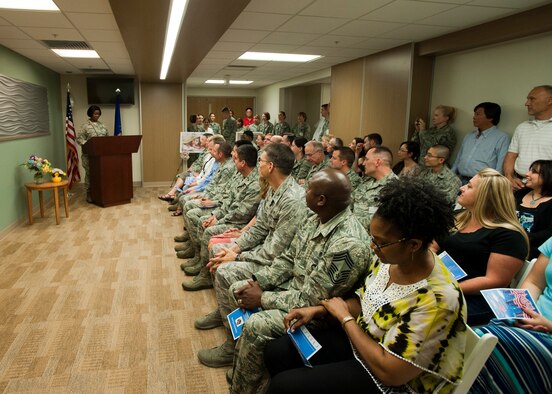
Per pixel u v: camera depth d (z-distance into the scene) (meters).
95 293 2.93
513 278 1.69
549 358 1.31
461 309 1.06
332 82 6.82
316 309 1.43
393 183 1.16
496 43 3.91
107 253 3.83
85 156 6.25
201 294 2.95
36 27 3.85
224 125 9.41
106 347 2.24
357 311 1.39
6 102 4.58
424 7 3.29
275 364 1.46
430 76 4.83
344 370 1.25
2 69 4.66
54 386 1.91
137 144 6.21
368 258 1.47
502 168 3.68
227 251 2.38
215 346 2.27
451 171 3.78
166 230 4.68
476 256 1.73
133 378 1.98
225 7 2.81
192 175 5.65
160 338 2.35
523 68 3.70
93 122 6.48
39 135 5.93
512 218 1.72
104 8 3.21
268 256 2.13
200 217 3.45
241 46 5.09
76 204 6.06
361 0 3.12
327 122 7.49
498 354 1.33
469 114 4.34
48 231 4.56
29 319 2.53
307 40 4.66
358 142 5.11
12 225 4.64
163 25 3.25
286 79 9.38
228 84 10.92
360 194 3.24
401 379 1.06
